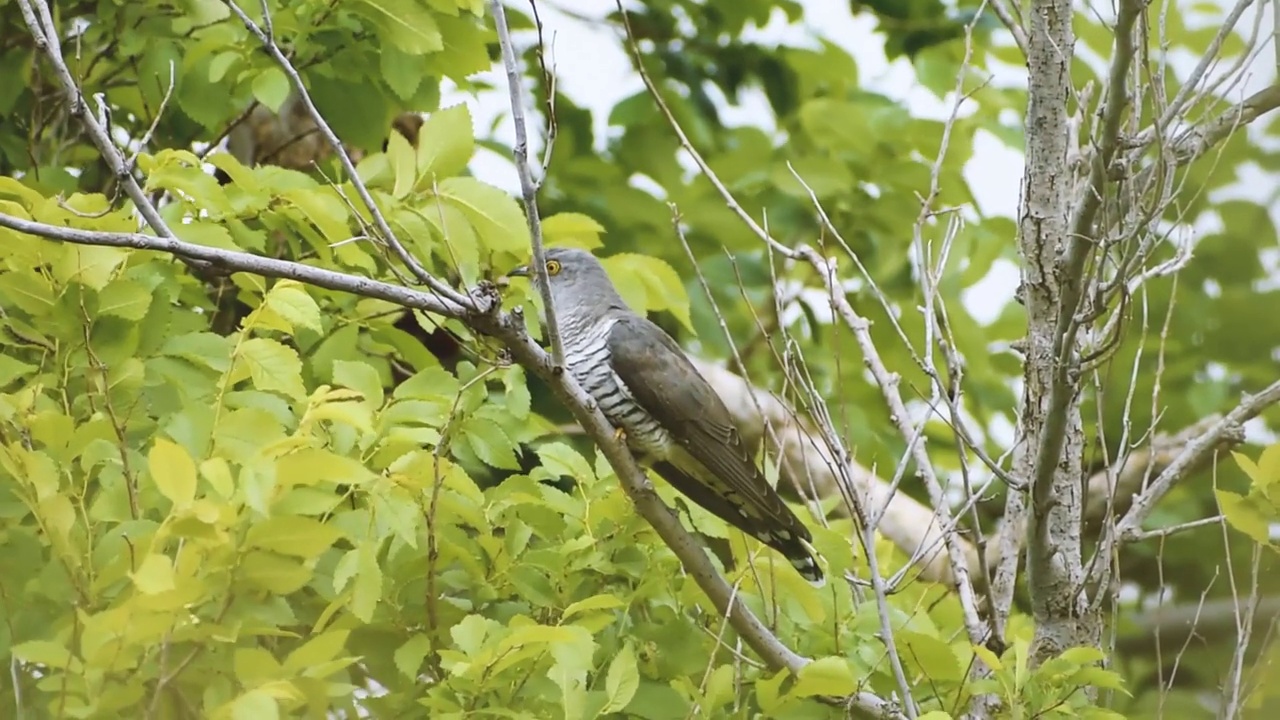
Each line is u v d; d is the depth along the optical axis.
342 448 8.26
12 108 11.99
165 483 6.50
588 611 8.79
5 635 7.53
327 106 11.87
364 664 8.95
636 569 9.27
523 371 9.74
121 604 6.68
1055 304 9.16
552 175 17.08
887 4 17.81
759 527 10.33
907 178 15.69
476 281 9.84
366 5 10.60
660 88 17.77
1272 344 14.66
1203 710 10.13
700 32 18.09
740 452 10.97
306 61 11.16
